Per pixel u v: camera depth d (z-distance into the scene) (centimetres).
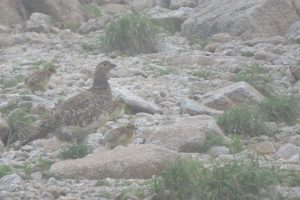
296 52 3084
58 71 2869
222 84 2628
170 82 2705
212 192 1540
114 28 3238
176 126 1986
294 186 1647
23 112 2281
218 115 2197
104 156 1769
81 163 1755
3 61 3094
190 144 1930
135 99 2356
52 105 2375
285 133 2117
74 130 1944
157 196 1577
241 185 1560
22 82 2705
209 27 3481
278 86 2628
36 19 3631
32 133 1955
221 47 3231
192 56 3008
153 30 3253
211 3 3647
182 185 1575
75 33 3625
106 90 2031
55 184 1688
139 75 2798
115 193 1617
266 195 1577
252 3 3472
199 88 2614
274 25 3397
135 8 3975
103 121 2002
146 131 2038
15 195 1609
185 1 3944
